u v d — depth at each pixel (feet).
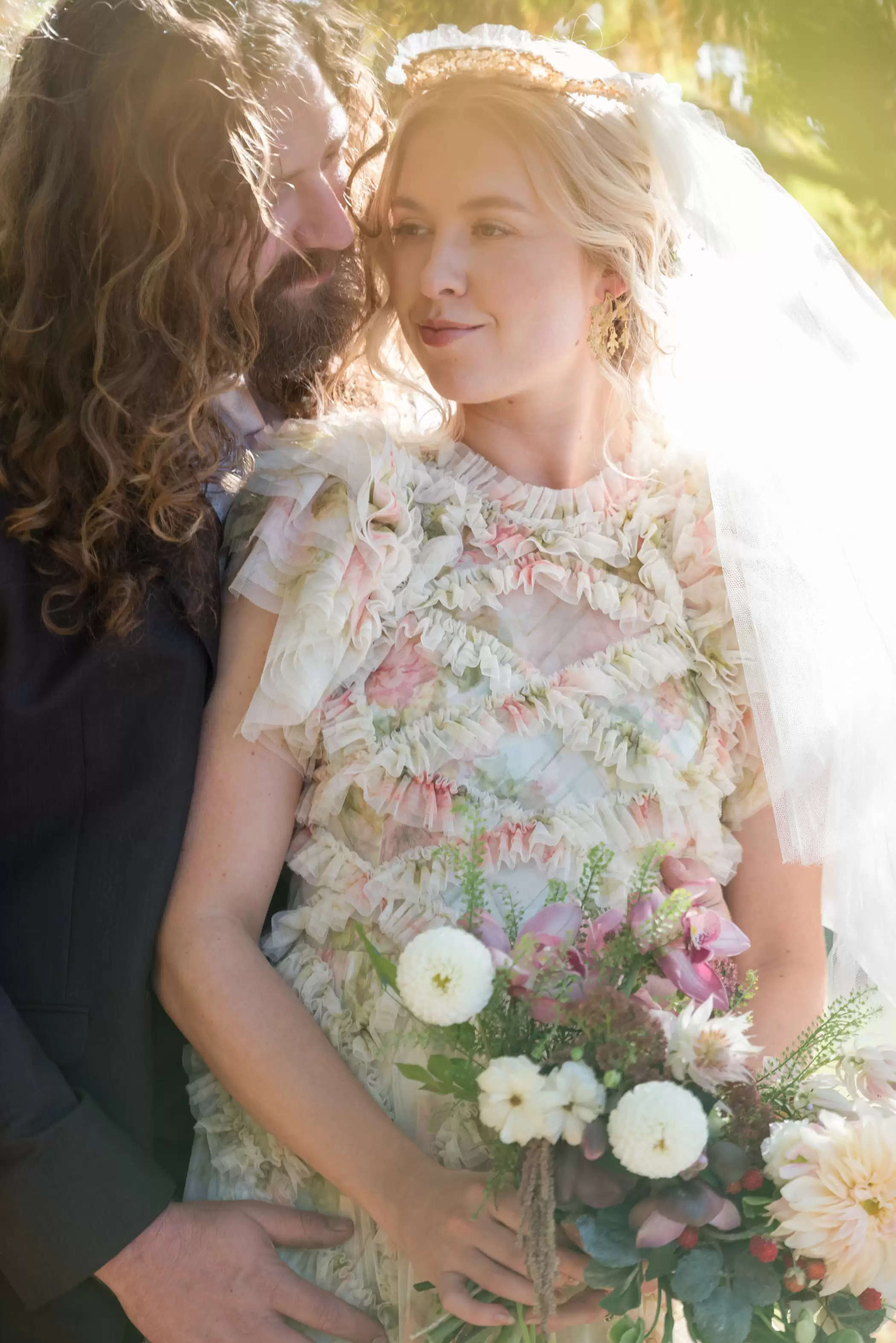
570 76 6.74
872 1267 5.41
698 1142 5.24
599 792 6.61
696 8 11.03
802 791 6.84
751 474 6.97
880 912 7.01
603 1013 5.48
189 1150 6.67
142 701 6.32
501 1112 5.37
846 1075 6.37
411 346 7.06
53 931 6.23
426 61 6.84
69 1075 6.15
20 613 6.29
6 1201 5.79
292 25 7.27
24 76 6.79
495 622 6.70
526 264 6.64
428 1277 5.84
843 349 7.24
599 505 7.05
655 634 6.88
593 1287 5.60
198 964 6.21
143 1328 5.97
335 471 6.51
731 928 5.94
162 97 6.51
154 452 6.35
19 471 6.38
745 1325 5.41
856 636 6.97
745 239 7.14
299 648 6.20
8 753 6.29
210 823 6.38
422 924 6.30
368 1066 6.39
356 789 6.49
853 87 11.35
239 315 6.81
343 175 7.57
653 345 7.14
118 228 6.54
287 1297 6.03
